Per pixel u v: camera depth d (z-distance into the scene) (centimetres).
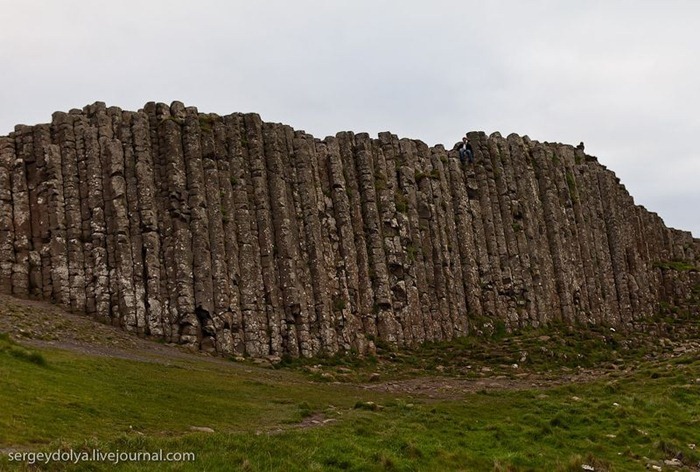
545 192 7000
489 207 6556
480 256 6350
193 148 5219
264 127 5656
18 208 4844
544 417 3359
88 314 4709
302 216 5547
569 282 6781
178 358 4281
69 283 4738
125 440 2241
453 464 2541
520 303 6344
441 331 5812
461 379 4675
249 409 3139
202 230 5034
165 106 5403
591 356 5688
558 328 6366
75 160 5016
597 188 7644
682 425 3250
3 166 4903
